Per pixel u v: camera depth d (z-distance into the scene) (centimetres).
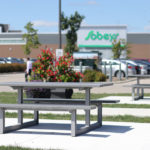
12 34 9344
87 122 894
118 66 3388
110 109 1295
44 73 1522
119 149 701
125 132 875
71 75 1529
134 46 8606
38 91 1420
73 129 824
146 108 1334
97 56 3319
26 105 845
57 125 973
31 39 7300
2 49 9400
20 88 918
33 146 725
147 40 8556
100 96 1806
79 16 4825
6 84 888
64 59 1533
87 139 794
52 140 784
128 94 1928
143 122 1036
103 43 7381
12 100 1574
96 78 2808
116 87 2461
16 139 797
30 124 958
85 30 7456
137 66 3481
